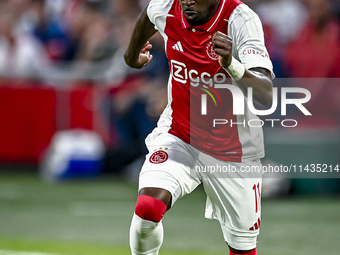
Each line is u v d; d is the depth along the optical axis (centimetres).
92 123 3108
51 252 1733
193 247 1820
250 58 1121
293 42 2944
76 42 3475
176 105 1277
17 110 3161
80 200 2542
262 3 3406
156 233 1177
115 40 3278
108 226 2106
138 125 2955
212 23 1176
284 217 2219
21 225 2123
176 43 1227
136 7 3497
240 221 1274
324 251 1778
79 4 3641
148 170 1201
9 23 3456
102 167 3066
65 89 3130
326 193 2552
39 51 3391
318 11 2894
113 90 3062
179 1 1230
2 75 3241
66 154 3000
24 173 3164
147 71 2942
